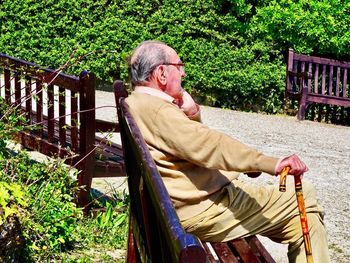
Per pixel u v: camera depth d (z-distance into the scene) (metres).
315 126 11.84
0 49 13.01
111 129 5.34
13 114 5.08
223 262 3.18
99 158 5.21
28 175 4.59
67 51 12.90
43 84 4.91
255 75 12.58
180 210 3.29
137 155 2.85
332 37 13.01
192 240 1.75
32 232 4.30
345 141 10.53
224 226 3.34
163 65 3.38
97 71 12.84
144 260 3.02
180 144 3.16
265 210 3.38
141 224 3.15
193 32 12.83
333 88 13.17
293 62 12.59
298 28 12.96
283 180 3.04
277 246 5.41
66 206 4.66
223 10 13.08
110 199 5.69
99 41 12.84
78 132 5.26
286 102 12.73
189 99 3.61
